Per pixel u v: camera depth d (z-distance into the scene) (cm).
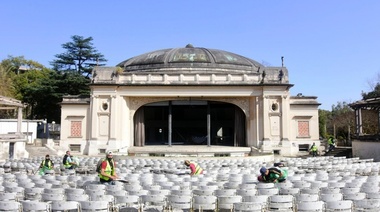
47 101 6838
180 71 4638
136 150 4091
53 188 1341
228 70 4778
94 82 4369
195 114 5150
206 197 1144
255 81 4412
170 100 4484
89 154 4294
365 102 3806
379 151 3400
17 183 1429
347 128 6203
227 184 1476
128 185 1365
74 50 7756
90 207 1031
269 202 1150
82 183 1566
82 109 4509
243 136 4588
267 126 4322
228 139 5050
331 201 1045
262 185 1415
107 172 1484
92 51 7806
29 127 5275
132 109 4534
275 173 1522
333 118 7150
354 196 1202
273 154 4028
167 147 4316
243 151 4147
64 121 4500
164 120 5088
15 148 3841
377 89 6312
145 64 4900
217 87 4372
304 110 4503
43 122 5759
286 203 1141
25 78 7894
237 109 4597
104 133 4353
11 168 2389
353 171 2117
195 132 5147
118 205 1284
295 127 4488
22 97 7006
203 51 5000
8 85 7144
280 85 4319
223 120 5078
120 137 4362
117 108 4381
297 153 4384
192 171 1855
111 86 4366
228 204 1144
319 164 2542
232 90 4381
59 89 6900
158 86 4362
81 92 6894
